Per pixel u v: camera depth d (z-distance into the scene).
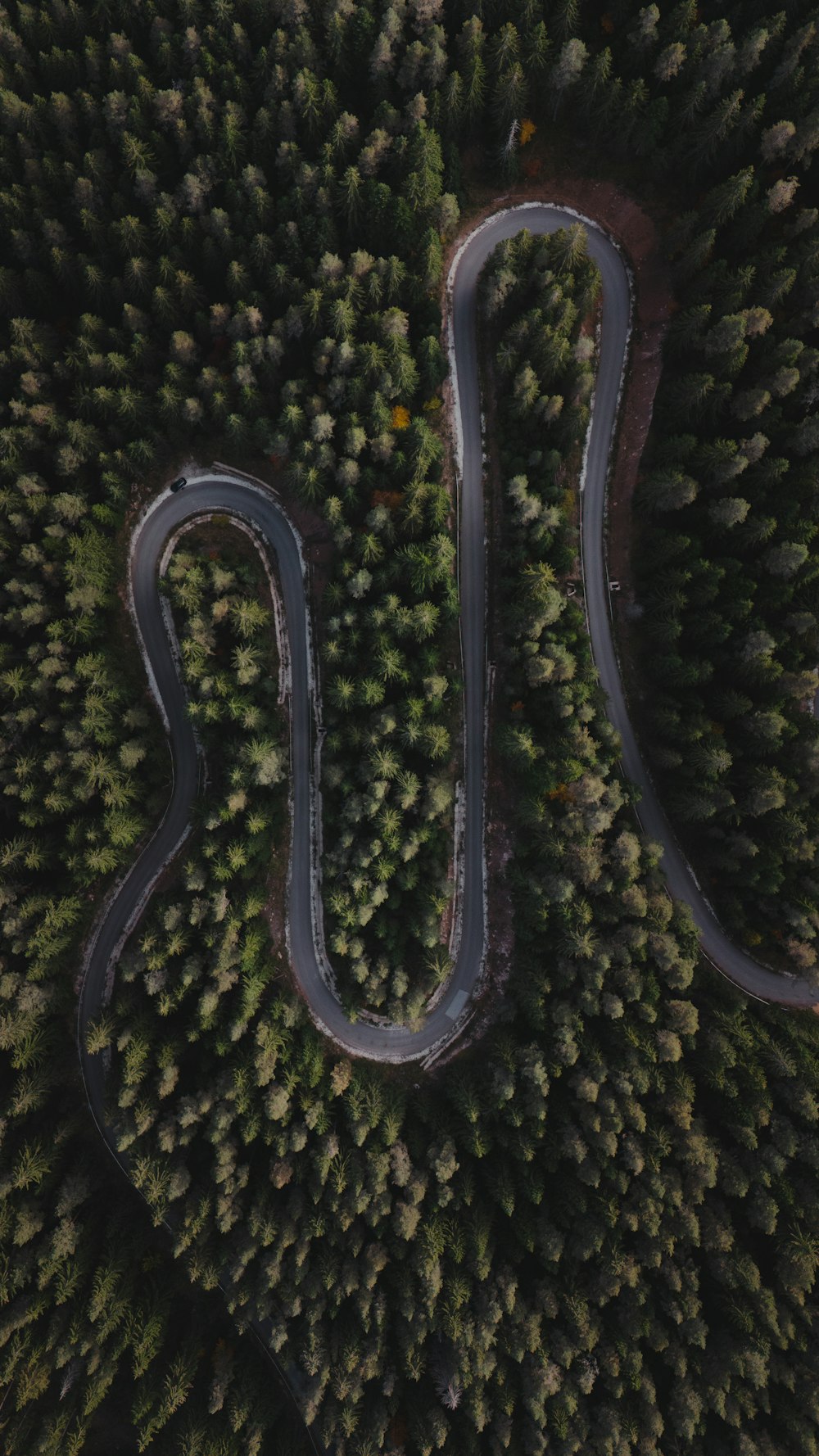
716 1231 66.75
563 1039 67.88
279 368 71.88
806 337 66.19
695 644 72.62
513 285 67.81
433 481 71.38
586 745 68.00
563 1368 67.00
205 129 67.19
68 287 72.00
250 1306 73.38
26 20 69.69
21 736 70.75
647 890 69.56
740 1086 69.19
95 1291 70.38
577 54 63.38
